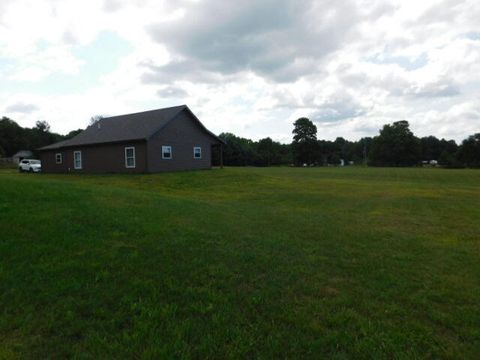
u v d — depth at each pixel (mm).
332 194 15641
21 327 3137
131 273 4266
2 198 7320
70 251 4824
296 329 3209
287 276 4461
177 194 15883
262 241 6000
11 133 79812
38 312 3383
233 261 4867
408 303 3805
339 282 4352
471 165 79688
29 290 3770
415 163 94688
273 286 4133
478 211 10969
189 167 27516
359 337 3102
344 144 138000
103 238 5395
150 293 3805
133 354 2791
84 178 22875
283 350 2887
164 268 4461
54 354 2785
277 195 15258
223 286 4059
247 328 3203
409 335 3139
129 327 3176
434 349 2941
